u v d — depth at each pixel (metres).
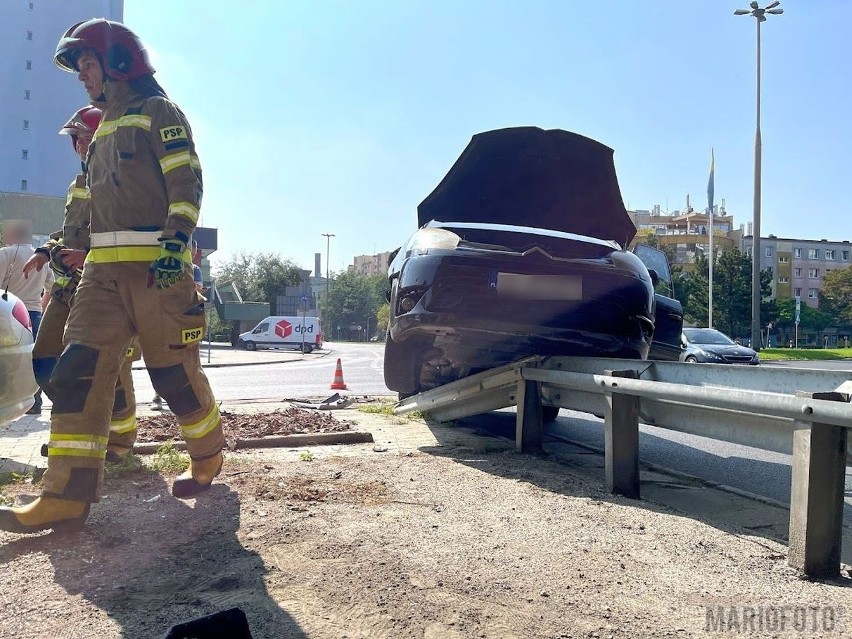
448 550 2.98
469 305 4.86
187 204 3.10
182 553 2.87
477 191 5.78
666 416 4.04
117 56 3.20
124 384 4.29
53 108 61.81
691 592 2.65
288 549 2.93
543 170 5.50
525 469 4.68
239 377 14.97
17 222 6.77
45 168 61.34
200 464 3.68
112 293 3.15
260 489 3.87
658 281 6.71
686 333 22.48
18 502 3.49
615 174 5.40
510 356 5.50
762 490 4.82
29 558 2.78
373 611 2.38
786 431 3.24
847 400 2.81
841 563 3.05
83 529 3.12
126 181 3.13
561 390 5.04
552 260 4.91
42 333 3.63
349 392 11.23
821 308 89.38
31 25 60.53
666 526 3.47
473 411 5.90
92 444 3.04
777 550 3.18
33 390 4.82
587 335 4.95
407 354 6.27
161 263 3.01
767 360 33.28
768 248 100.44
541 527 3.36
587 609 2.46
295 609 2.38
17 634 2.17
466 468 4.66
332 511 3.49
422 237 5.25
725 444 6.88
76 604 2.38
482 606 2.45
